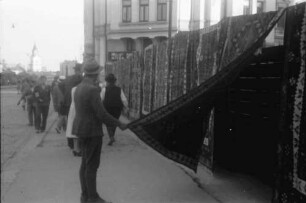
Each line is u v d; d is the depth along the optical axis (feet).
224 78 17.58
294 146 15.10
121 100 34.78
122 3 111.86
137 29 109.50
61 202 18.29
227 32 20.26
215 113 23.76
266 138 19.45
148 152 30.45
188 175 22.89
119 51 116.26
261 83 19.61
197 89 17.69
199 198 18.70
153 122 17.74
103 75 80.69
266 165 19.61
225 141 23.63
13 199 18.66
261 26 17.19
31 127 49.39
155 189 20.17
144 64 44.91
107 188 20.36
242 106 21.44
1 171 24.26
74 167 25.38
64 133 43.21
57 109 43.14
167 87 32.58
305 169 14.47
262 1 115.34
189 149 18.95
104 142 35.88
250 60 17.61
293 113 15.15
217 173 23.20
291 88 15.29
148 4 108.88
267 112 19.25
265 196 18.88
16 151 31.68
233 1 110.83
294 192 15.10
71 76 38.75
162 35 106.52
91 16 126.93
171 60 31.24
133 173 23.49
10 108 83.82
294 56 15.12
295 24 15.06
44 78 44.19
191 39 26.07
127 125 17.51
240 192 19.54
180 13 106.83
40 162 27.04
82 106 17.20
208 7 109.09
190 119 18.51
